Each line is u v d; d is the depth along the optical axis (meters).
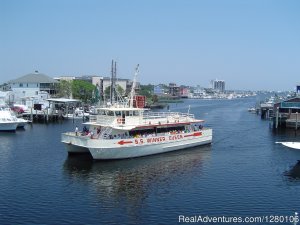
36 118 117.88
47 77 154.12
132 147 56.25
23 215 34.72
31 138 79.00
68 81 161.38
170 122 65.25
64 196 40.06
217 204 38.16
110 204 37.81
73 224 32.88
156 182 45.53
